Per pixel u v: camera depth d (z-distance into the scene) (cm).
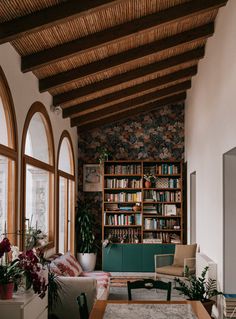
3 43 462
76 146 1029
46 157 738
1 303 343
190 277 647
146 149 1054
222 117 584
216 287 616
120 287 830
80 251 990
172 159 1048
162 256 858
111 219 1023
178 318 318
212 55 675
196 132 848
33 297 368
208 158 702
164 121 1055
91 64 655
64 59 562
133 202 1022
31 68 551
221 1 561
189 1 562
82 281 531
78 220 996
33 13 456
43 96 679
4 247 350
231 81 528
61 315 527
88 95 776
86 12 461
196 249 826
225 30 571
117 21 551
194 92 886
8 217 516
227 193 579
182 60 762
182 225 1010
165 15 561
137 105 946
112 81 754
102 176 1027
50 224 741
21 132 549
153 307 352
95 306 355
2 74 473
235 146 503
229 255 572
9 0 423
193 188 951
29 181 621
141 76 758
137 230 1029
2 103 498
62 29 518
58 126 803
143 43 657
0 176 510
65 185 899
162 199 1024
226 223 576
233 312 545
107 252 1002
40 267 400
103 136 1057
